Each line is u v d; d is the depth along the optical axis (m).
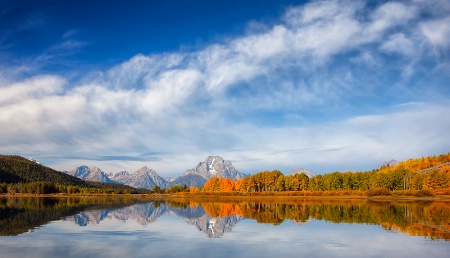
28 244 36.06
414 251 32.84
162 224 54.97
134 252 32.56
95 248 34.22
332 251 33.19
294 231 46.09
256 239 39.91
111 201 151.38
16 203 122.56
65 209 88.00
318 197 163.12
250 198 171.88
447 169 177.62
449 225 50.91
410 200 129.25
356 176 185.38
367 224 52.62
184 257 30.61
